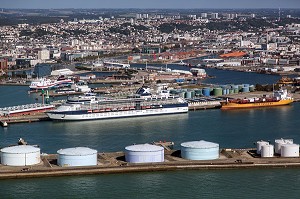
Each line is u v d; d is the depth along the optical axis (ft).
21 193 494.59
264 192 497.05
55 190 501.97
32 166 549.13
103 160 572.92
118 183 518.37
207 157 574.15
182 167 552.41
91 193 494.18
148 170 547.49
